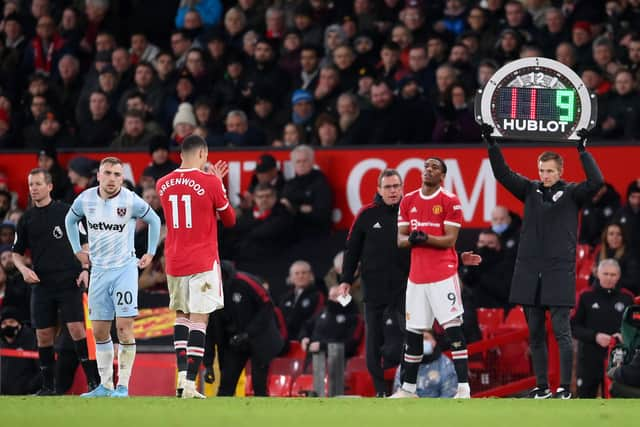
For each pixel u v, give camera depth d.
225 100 65.69
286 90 65.50
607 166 56.03
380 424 26.95
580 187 38.78
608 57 60.12
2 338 49.69
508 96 38.62
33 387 48.94
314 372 45.28
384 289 42.72
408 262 42.56
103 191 39.25
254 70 65.88
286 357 49.31
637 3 64.19
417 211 39.03
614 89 57.97
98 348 40.03
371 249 42.84
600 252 51.97
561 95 38.50
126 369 39.59
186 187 37.09
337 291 48.69
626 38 62.00
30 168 63.12
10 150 63.38
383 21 68.50
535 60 38.59
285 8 70.81
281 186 59.53
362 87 62.12
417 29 65.62
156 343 49.59
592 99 38.53
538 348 39.12
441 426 26.70
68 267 43.25
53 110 67.25
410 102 60.19
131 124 63.44
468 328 47.09
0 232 57.69
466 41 64.06
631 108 57.25
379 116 59.84
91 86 68.94
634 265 51.09
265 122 63.94
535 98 38.62
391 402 32.19
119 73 69.00
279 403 31.78
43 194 43.16
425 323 39.06
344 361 46.34
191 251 36.97
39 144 66.81
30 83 69.44
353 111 60.38
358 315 49.47
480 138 58.47
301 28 68.62
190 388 36.31
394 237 42.59
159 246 54.47
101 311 39.59
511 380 46.28
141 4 76.38
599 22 65.19
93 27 74.69
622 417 28.02
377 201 43.03
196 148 37.47
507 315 51.34
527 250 38.94
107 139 66.00
